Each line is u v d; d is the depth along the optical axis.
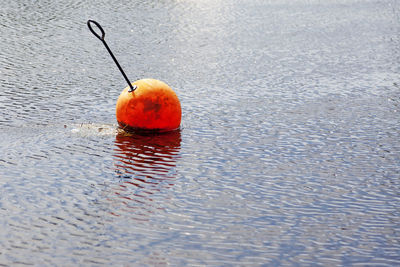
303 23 25.72
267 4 31.33
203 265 6.57
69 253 6.76
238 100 14.13
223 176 9.35
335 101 14.17
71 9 26.80
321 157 10.32
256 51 20.03
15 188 8.60
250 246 7.05
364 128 12.06
